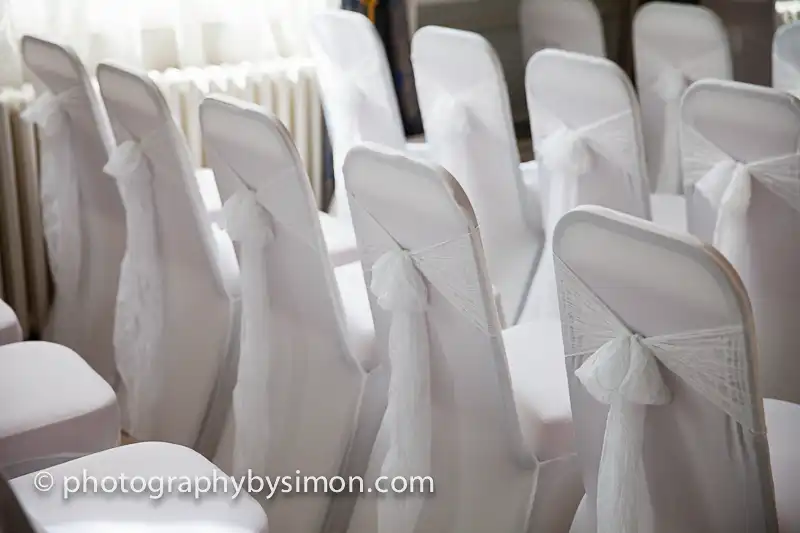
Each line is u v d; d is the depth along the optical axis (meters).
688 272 1.35
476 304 1.77
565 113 2.75
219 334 2.68
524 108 4.86
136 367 2.74
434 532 2.06
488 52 2.82
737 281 1.30
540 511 2.02
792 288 2.33
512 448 1.94
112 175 2.60
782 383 2.45
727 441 1.44
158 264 2.67
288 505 2.39
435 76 3.09
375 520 2.27
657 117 3.66
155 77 3.60
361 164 1.83
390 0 4.23
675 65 3.49
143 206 2.59
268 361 2.36
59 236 3.04
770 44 4.58
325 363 2.32
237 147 2.16
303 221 2.11
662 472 1.58
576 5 3.81
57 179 2.95
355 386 2.31
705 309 1.36
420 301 1.87
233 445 2.64
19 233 3.44
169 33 3.76
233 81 3.79
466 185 3.12
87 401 1.96
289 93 3.98
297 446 2.38
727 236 2.33
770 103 2.12
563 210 2.82
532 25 4.10
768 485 1.44
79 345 3.14
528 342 2.31
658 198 3.38
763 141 2.20
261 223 2.21
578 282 1.55
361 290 2.66
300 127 4.05
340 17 3.22
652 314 1.45
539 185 3.01
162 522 1.53
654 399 1.48
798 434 1.89
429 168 1.67
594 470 1.77
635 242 1.40
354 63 3.30
